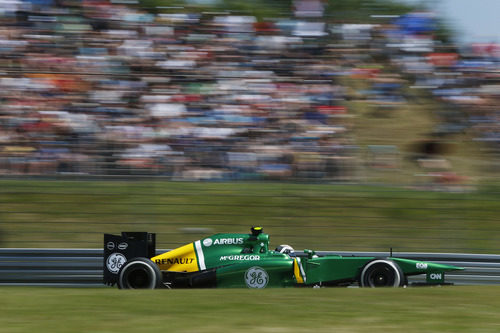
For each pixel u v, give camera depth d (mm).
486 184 42031
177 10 56812
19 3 54219
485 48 53469
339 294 23203
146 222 38938
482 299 22000
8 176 41594
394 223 38906
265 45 54375
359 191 41219
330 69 52719
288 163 42406
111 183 41250
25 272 34906
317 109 48594
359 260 30812
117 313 19281
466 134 48094
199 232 38406
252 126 46750
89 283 35156
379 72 52688
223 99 48000
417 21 55281
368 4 56969
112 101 47312
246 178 41812
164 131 45219
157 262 31703
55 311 19734
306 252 31344
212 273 31094
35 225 38094
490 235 37938
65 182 41406
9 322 17922
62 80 47812
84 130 45188
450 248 37594
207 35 55188
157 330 16609
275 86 49750
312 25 55281
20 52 52719
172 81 48281
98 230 38156
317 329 16719
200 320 18000
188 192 40656
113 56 53438
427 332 16344
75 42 53781
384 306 20406
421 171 42812
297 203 40406
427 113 49688
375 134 47188
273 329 16719
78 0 55219
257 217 39094
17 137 44000
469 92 51281
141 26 55062
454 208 39750
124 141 44000
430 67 52719
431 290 24516
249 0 56969
